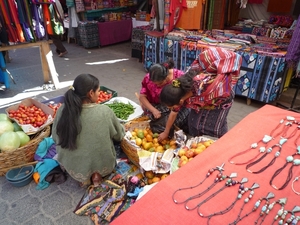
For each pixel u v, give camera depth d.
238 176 1.29
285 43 4.12
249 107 3.96
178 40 4.48
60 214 2.02
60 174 2.35
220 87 1.78
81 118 1.93
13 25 3.76
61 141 1.91
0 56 3.98
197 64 1.99
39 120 2.66
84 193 2.22
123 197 2.04
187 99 1.89
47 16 4.02
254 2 5.53
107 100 3.17
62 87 4.64
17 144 2.32
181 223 1.03
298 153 1.46
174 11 4.65
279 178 1.28
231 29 5.51
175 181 1.25
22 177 2.26
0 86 4.61
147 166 2.04
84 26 7.16
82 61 6.30
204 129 2.25
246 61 3.74
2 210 2.06
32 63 5.96
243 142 1.59
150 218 1.05
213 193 1.18
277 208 1.10
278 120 1.86
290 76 3.98
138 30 5.89
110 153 2.12
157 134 2.44
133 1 8.43
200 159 1.41
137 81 4.94
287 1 5.21
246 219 1.05
